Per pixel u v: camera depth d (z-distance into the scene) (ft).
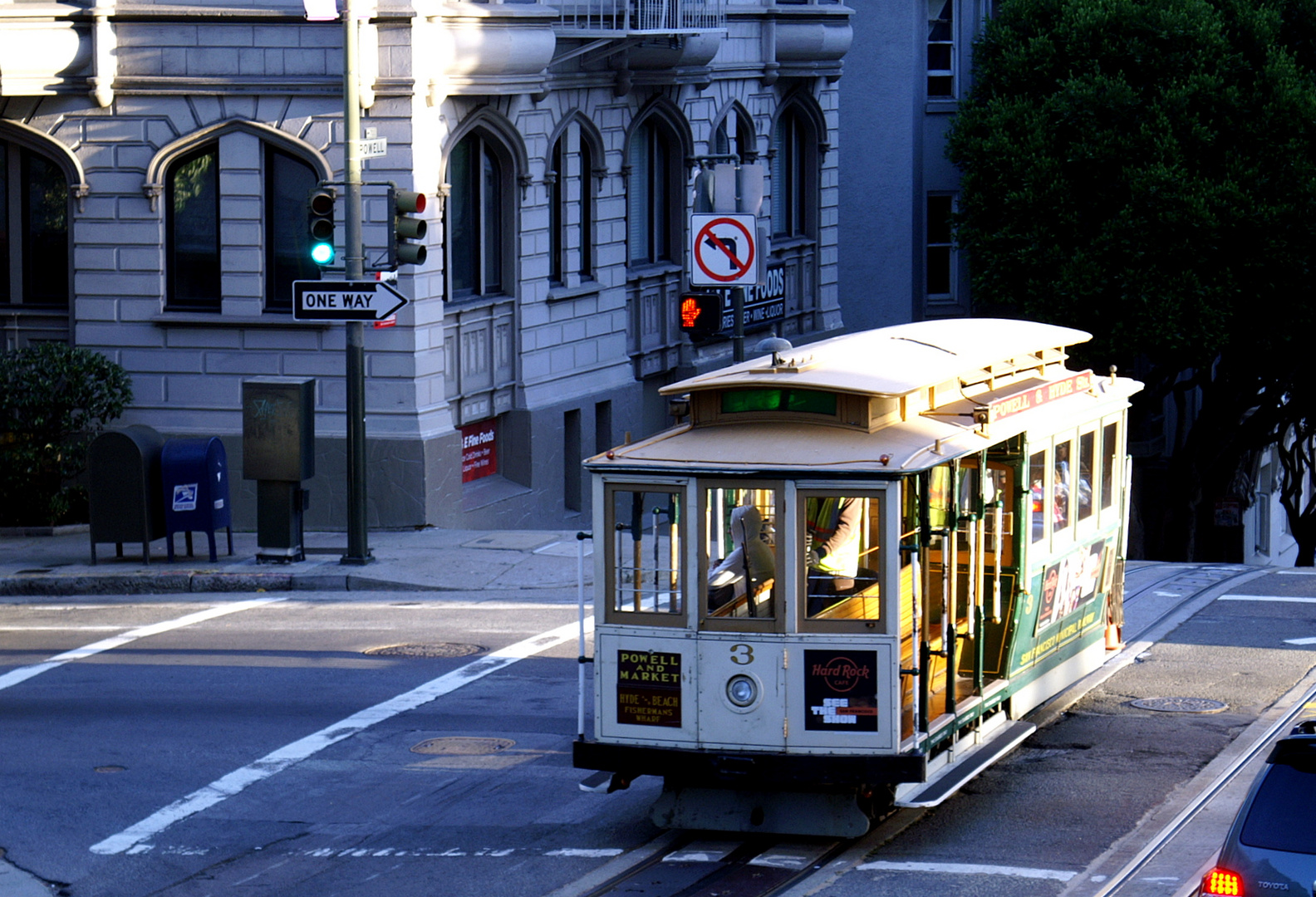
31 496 185.98
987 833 89.86
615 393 235.20
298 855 89.35
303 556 172.14
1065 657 113.19
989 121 263.08
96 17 188.75
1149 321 243.19
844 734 83.20
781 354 92.58
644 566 87.92
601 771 100.78
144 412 197.16
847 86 310.65
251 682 124.88
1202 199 238.07
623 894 81.25
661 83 234.79
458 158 204.74
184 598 159.63
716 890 81.10
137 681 125.39
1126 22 254.88
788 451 85.46
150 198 193.57
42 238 201.57
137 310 195.83
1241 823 57.88
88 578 162.71
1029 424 98.84
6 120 195.00
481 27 191.42
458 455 197.06
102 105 192.65
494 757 106.32
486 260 211.00
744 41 263.90
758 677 83.92
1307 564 308.81
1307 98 242.17
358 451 168.14
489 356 209.77
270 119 189.98
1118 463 120.47
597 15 218.38
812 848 87.71
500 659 131.54
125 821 94.89
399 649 135.03
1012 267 258.78
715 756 84.28
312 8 158.51
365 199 189.16
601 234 231.50
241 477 195.21
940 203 321.52
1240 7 253.44
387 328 189.98
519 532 189.16
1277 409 282.15
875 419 87.86
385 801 98.37
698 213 152.76
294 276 194.29
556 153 221.66
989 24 282.15
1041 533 103.65
